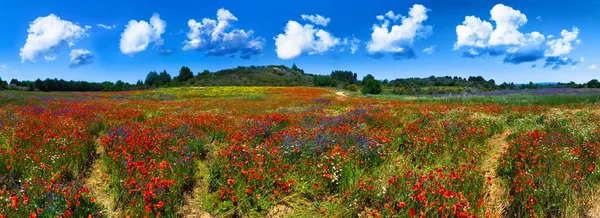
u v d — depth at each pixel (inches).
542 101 782.5
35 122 407.2
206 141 323.6
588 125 339.6
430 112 546.6
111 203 191.3
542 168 207.3
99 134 383.6
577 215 165.8
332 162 231.1
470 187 192.7
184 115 529.7
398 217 171.3
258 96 1566.2
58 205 163.9
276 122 437.7
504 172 225.5
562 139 280.4
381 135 307.6
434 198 175.8
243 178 212.1
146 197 171.6
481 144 306.0
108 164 241.3
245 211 190.5
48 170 213.5
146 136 293.9
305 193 207.5
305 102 1060.5
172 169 222.4
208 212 190.4
